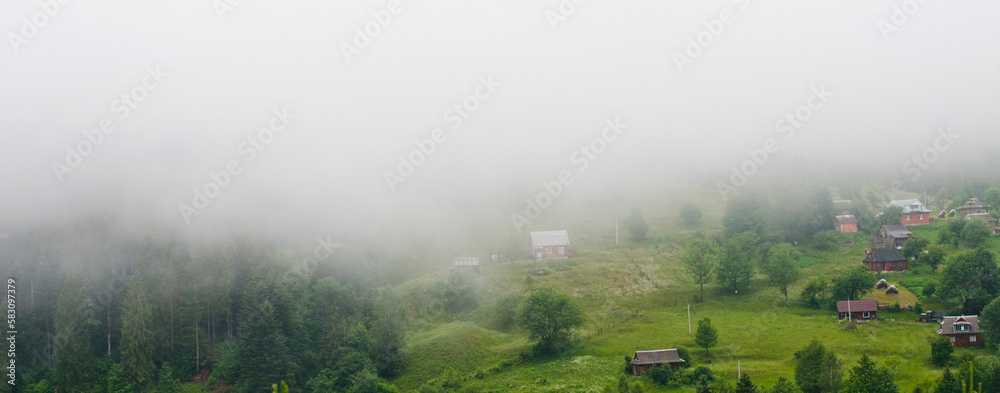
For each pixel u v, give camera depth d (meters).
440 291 135.75
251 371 108.62
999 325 97.38
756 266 147.88
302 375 113.25
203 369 118.62
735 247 138.50
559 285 142.00
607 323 122.81
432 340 117.88
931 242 156.00
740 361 100.38
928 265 140.88
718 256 136.88
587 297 136.38
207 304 124.44
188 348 121.31
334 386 108.00
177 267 126.56
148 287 121.38
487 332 120.56
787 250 134.12
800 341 107.38
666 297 135.75
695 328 116.81
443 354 113.50
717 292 137.50
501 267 154.50
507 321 125.12
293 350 115.62
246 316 119.19
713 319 121.31
